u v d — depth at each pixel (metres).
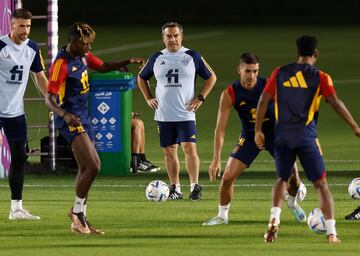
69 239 31.56
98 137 46.81
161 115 40.34
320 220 31.44
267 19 165.50
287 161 30.22
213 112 69.88
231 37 134.12
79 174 32.28
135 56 106.06
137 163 47.75
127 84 46.50
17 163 35.38
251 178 45.62
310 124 30.08
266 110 31.25
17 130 35.25
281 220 35.06
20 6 47.03
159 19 162.00
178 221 35.03
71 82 32.09
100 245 30.39
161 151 54.16
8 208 38.12
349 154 52.59
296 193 34.38
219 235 32.19
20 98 35.25
